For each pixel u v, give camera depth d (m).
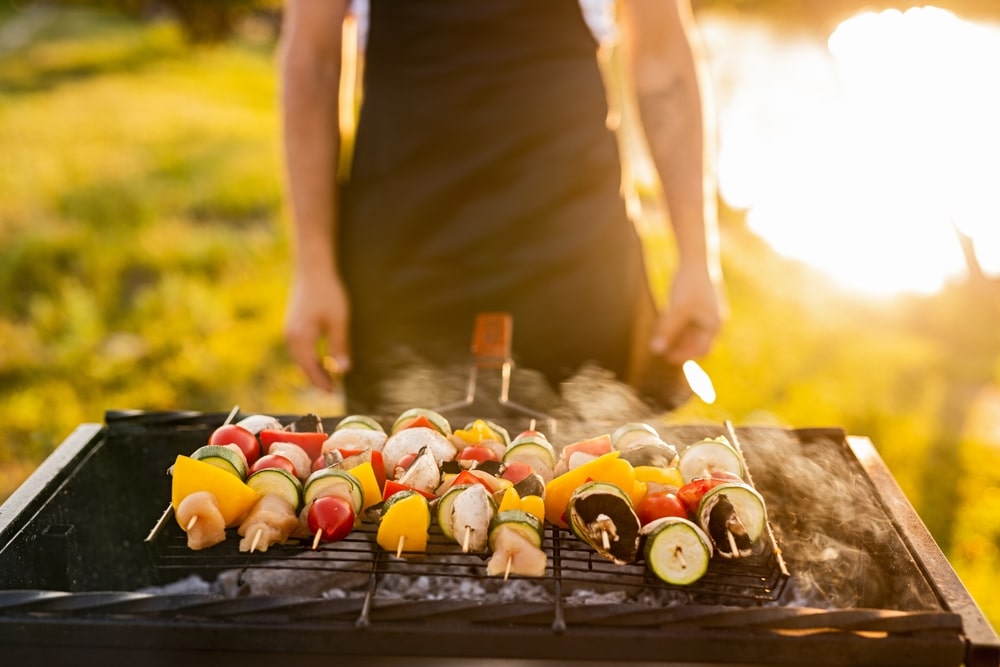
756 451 1.92
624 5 2.48
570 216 2.38
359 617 1.30
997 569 3.03
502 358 2.04
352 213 2.47
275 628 1.30
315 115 2.38
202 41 22.75
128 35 25.23
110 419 1.97
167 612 1.30
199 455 1.56
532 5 2.31
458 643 1.29
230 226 7.36
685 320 2.38
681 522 1.44
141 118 12.45
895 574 1.59
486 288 2.41
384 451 1.67
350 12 2.48
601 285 2.42
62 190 8.08
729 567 1.51
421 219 2.40
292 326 2.40
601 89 2.42
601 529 1.43
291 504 1.52
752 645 1.28
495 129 2.35
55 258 6.08
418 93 2.36
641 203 7.67
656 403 2.49
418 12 2.31
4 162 9.10
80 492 1.82
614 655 1.29
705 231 2.42
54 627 1.30
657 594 1.73
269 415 1.96
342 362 2.45
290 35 2.39
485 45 2.32
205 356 4.56
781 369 4.62
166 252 6.30
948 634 1.28
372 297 2.48
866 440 1.97
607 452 1.69
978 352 5.30
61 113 12.48
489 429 1.81
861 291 6.06
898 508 1.71
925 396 4.57
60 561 1.64
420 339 2.48
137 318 5.10
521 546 1.41
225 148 10.59
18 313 5.23
